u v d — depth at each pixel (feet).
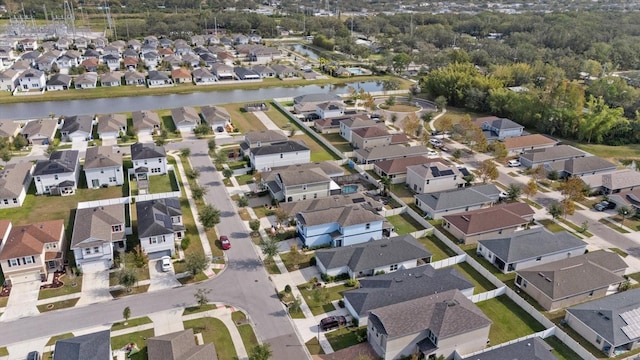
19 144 376.48
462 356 184.44
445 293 199.00
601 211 303.27
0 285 220.64
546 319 202.39
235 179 335.67
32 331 193.98
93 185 321.73
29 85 559.38
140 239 237.04
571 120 433.48
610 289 227.61
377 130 396.37
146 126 418.92
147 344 176.55
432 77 560.20
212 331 195.93
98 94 550.36
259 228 273.33
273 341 191.72
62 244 246.27
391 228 267.39
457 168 332.60
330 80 644.69
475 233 263.08
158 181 331.16
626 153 402.31
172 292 219.82
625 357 186.19
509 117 490.08
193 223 277.64
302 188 298.97
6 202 291.38
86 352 166.30
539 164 363.56
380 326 181.78
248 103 516.73
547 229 279.49
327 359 182.91
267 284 226.99
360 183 330.13
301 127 450.71
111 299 213.87
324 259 233.76
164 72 624.18
